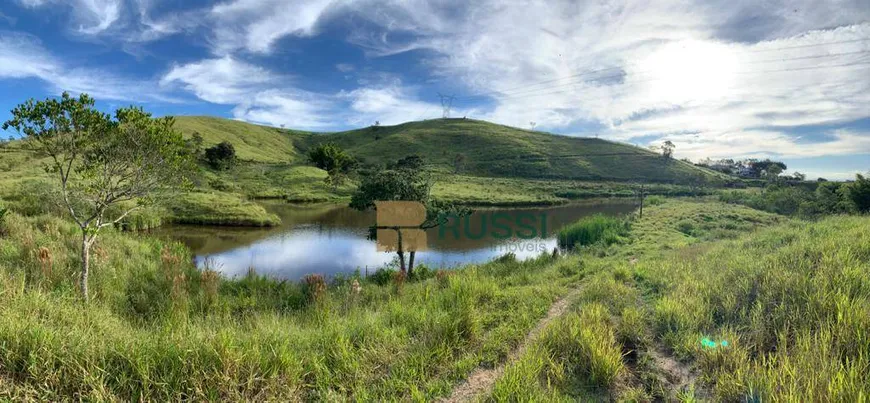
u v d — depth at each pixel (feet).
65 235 36.78
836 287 16.12
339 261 64.23
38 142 20.13
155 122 22.49
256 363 12.55
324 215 135.23
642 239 70.95
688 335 15.33
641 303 21.49
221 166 209.26
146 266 34.14
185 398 11.34
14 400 10.08
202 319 22.50
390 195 50.49
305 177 228.84
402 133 412.77
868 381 10.03
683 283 22.36
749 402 10.69
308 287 31.63
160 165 23.13
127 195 23.07
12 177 81.00
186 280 31.53
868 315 12.98
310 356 14.02
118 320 18.99
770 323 14.75
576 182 274.98
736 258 27.12
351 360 14.08
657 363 14.17
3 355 11.02
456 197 189.47
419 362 14.24
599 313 18.24
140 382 11.29
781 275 18.45
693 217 99.91
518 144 366.22
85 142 20.85
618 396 12.34
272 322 19.31
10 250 27.84
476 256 71.10
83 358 11.48
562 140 395.75
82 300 19.77
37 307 15.06
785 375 10.93
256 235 90.02
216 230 94.17
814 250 23.07
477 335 17.20
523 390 11.98
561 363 13.89
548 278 34.83
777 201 121.90
